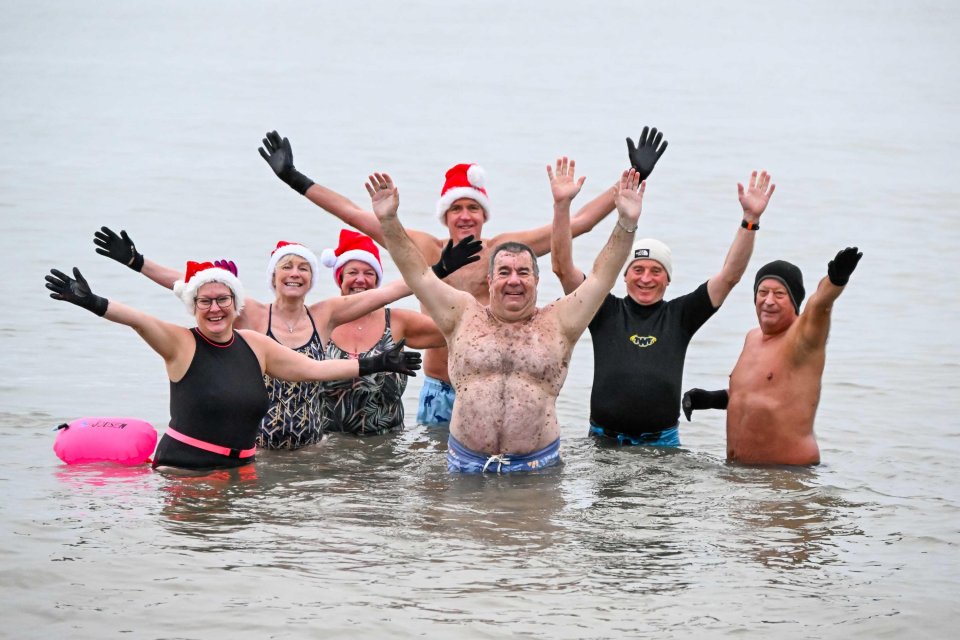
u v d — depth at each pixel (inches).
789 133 1311.5
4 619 258.8
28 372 490.3
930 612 267.7
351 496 348.5
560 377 375.9
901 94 1700.3
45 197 910.4
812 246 770.8
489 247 441.1
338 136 1291.8
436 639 251.9
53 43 2450.8
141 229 804.6
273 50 2464.3
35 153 1124.5
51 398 455.5
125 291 627.2
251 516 327.3
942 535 316.8
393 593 274.4
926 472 375.9
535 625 259.3
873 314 605.3
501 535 314.2
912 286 666.8
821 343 377.4
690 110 1535.4
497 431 371.9
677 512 335.3
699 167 1088.2
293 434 406.3
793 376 382.9
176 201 909.2
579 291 372.2
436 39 2802.7
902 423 433.7
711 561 297.0
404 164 1111.6
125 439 378.9
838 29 3097.9
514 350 373.1
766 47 2588.6
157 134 1279.5
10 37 2561.5
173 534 310.5
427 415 453.4
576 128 1380.4
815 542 311.3
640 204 359.9
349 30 3036.4
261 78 1905.8
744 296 645.3
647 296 410.9
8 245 736.3
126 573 283.1
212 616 261.3
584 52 2474.2
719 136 1291.8
